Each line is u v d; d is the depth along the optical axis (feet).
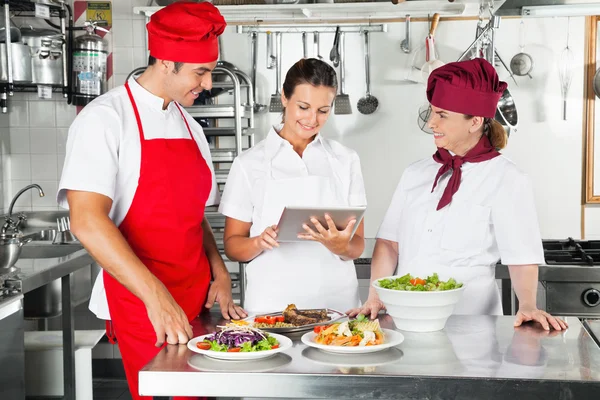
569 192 14.61
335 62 14.56
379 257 8.42
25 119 15.76
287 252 8.11
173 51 6.88
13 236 10.71
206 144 8.05
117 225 7.29
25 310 13.00
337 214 6.86
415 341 6.15
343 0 13.82
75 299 13.32
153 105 7.33
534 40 14.42
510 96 14.15
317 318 6.68
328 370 5.37
